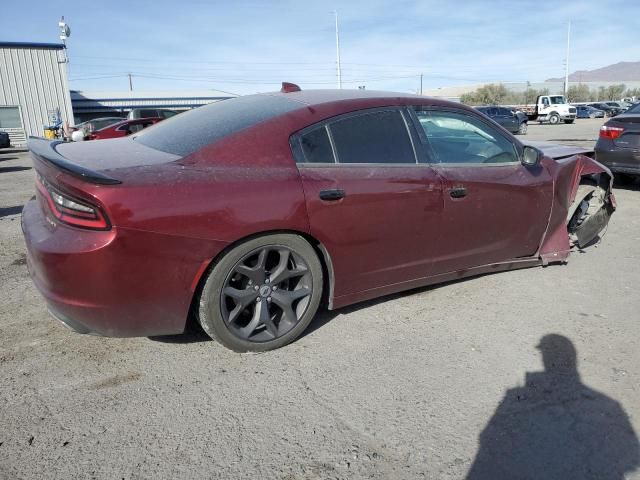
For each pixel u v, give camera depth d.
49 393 2.59
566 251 4.31
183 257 2.59
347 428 2.35
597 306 3.66
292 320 3.04
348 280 3.18
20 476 2.04
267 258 2.97
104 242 2.43
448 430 2.33
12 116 26.81
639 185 8.39
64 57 27.30
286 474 2.06
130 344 3.10
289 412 2.46
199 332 3.27
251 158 2.84
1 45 25.91
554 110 36.62
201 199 2.60
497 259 3.92
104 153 2.93
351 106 3.22
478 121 3.78
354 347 3.08
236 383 2.70
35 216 2.88
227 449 2.21
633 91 92.69
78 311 2.53
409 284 3.50
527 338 3.19
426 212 3.35
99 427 2.34
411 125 3.42
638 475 2.07
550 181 4.02
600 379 2.73
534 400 2.55
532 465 2.12
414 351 3.03
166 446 2.22
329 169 3.02
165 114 19.33
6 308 3.61
